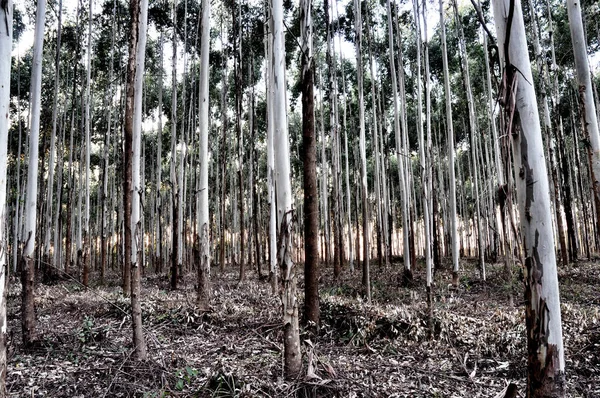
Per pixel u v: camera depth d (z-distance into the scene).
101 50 17.22
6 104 2.29
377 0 16.97
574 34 5.59
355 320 6.63
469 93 13.41
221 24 16.00
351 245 17.17
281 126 4.31
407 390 4.34
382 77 19.95
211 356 5.50
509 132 2.27
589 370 4.80
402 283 12.52
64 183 25.20
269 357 5.15
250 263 21.05
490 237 20.12
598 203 5.50
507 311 7.67
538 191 2.18
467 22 16.92
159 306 8.38
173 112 13.08
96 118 22.03
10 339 5.82
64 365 4.99
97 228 27.30
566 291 10.10
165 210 28.75
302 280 13.93
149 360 4.75
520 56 2.25
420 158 9.95
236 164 28.03
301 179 29.94
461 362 5.12
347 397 3.99
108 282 15.08
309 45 6.36
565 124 20.77
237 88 14.16
